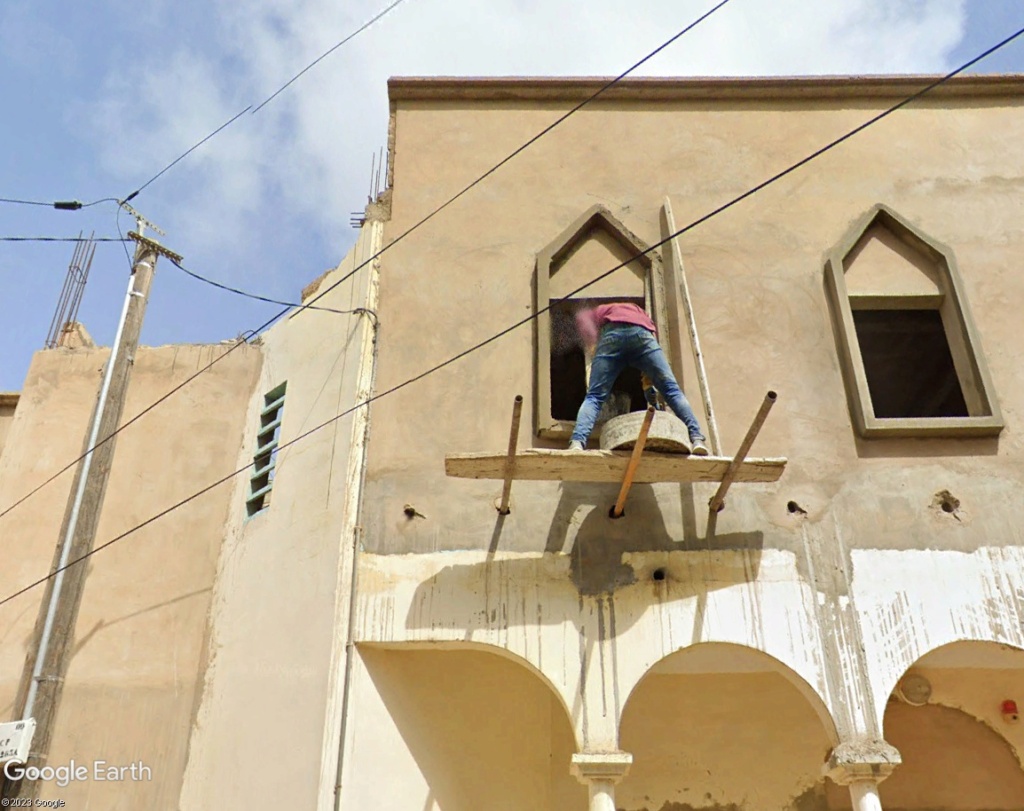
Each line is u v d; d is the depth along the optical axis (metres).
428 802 8.06
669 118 11.26
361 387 9.47
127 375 9.34
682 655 8.30
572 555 8.55
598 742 7.70
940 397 12.66
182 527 10.91
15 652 10.70
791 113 11.30
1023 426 9.32
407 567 8.50
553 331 10.52
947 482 8.98
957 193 10.77
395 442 9.19
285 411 10.72
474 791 8.51
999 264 10.32
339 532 8.71
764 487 8.91
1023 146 11.15
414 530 8.70
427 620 8.23
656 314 9.81
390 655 8.39
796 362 9.68
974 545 8.66
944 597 8.41
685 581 8.41
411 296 10.05
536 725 9.28
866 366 12.21
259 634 9.29
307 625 8.60
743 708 10.05
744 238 10.41
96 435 8.89
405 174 10.88
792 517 8.79
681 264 9.87
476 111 11.33
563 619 8.25
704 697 10.12
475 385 9.52
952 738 9.96
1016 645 8.22
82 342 13.38
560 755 9.29
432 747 8.34
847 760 7.66
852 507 8.85
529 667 8.13
